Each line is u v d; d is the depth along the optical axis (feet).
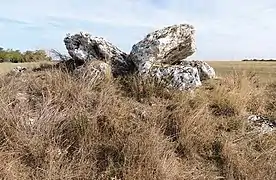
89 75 24.08
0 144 18.12
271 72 31.96
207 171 18.61
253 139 21.04
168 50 26.25
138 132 19.40
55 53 29.63
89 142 18.74
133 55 26.20
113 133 19.63
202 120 21.33
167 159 18.06
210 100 24.41
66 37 27.91
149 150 17.62
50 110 20.26
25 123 19.20
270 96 26.86
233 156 19.16
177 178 17.37
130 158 17.48
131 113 21.43
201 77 27.89
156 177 16.85
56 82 22.82
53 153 17.69
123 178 16.75
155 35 26.20
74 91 22.15
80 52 27.07
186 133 20.34
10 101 20.89
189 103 23.22
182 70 25.59
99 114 20.24
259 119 23.38
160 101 23.35
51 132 19.01
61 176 16.49
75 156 18.01
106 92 22.41
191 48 27.32
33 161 17.69
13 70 27.40
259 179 17.85
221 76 29.99
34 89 22.62
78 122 19.44
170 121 21.13
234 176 18.28
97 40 27.09
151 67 25.75
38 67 28.71
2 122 18.92
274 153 19.88
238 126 22.13
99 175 17.19
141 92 23.86
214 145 20.35
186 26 27.22
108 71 25.05
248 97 25.14
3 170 16.35
